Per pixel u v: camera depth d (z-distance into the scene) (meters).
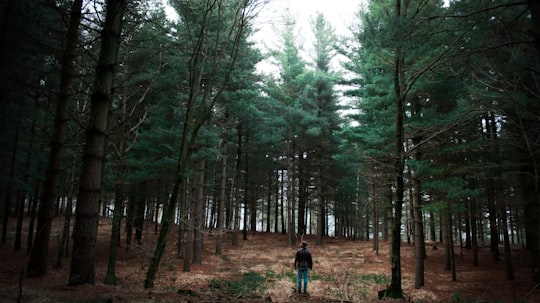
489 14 6.88
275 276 15.26
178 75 14.86
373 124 17.41
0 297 4.96
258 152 31.62
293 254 23.47
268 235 35.72
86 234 6.10
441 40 9.88
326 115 29.42
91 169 6.20
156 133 15.45
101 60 6.47
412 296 11.48
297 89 28.44
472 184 16.36
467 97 12.90
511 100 8.30
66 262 14.79
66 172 16.62
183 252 21.34
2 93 5.93
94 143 6.26
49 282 8.38
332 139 30.48
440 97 13.84
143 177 14.97
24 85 6.17
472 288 13.12
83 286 5.96
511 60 7.61
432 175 13.80
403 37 7.27
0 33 5.38
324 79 28.64
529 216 12.95
